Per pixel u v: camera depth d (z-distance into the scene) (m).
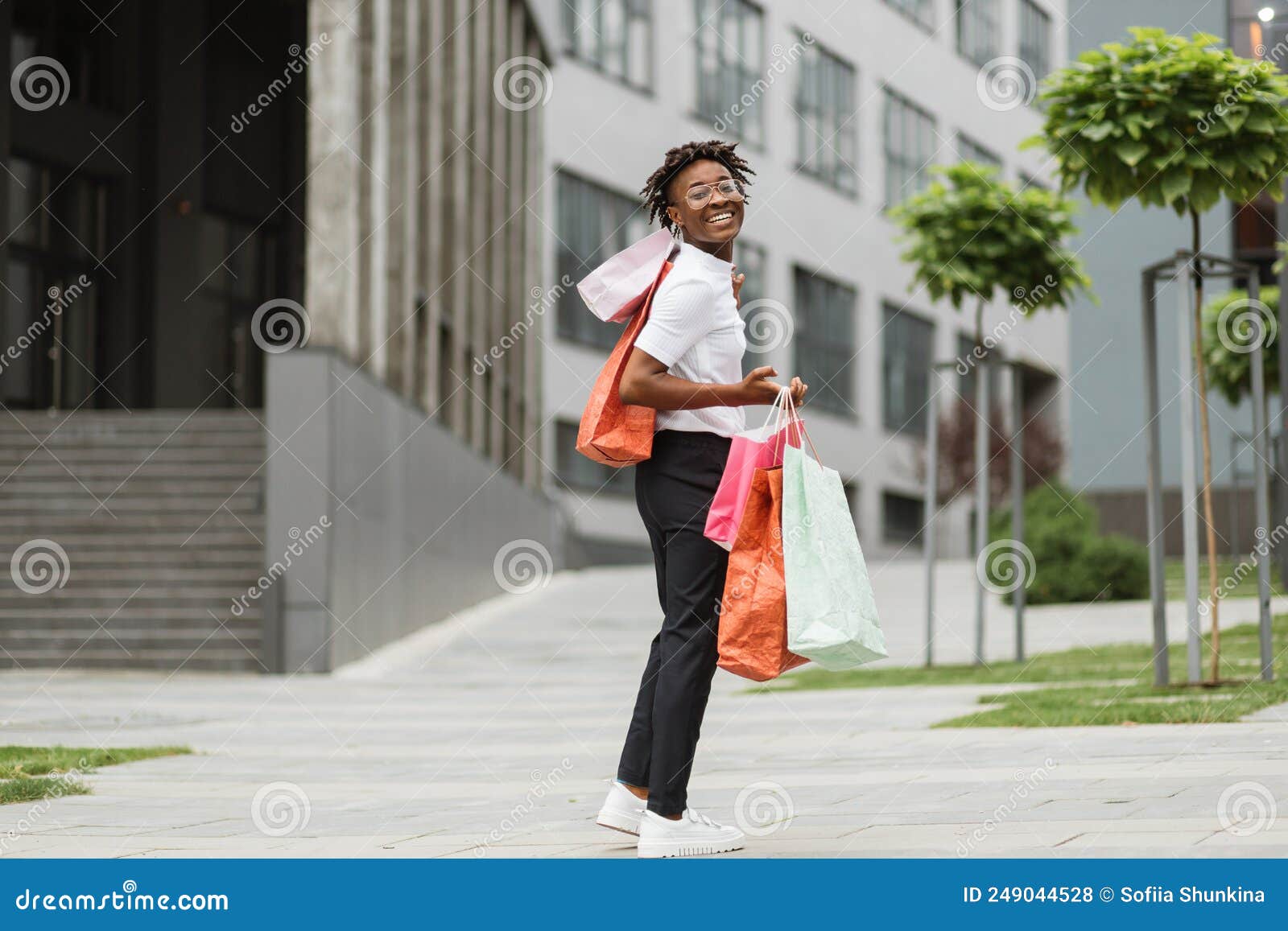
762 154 82.81
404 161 36.69
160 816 10.61
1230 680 17.28
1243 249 54.06
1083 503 41.28
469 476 44.81
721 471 8.41
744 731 16.08
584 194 74.31
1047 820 8.97
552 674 26.36
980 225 24.34
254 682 25.86
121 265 49.47
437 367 41.66
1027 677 20.53
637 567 76.94
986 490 23.61
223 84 52.12
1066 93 17.22
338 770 13.82
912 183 92.94
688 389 8.16
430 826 10.04
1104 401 65.75
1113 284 65.56
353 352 29.80
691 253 8.49
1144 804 9.40
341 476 28.20
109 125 49.25
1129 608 36.44
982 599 23.34
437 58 41.44
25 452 32.47
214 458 32.28
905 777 11.41
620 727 17.48
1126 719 14.16
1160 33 16.92
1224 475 63.66
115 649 28.53
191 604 29.23
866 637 7.99
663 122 78.44
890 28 91.12
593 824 9.94
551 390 71.75
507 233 57.47
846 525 8.15
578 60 73.69
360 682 25.98
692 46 80.06
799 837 8.79
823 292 86.94
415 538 35.94
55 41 48.00
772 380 8.26
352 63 29.97
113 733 17.62
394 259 36.25
